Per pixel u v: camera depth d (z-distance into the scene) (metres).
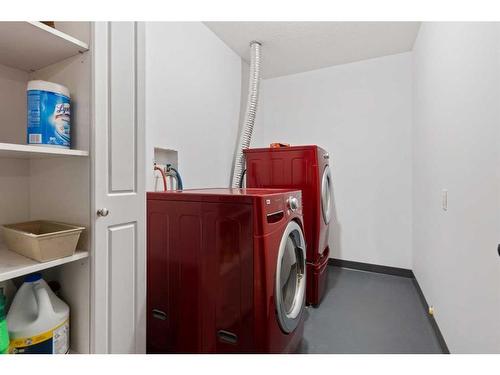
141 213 1.19
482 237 1.14
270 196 1.24
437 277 1.82
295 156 2.22
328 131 3.26
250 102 2.65
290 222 1.44
